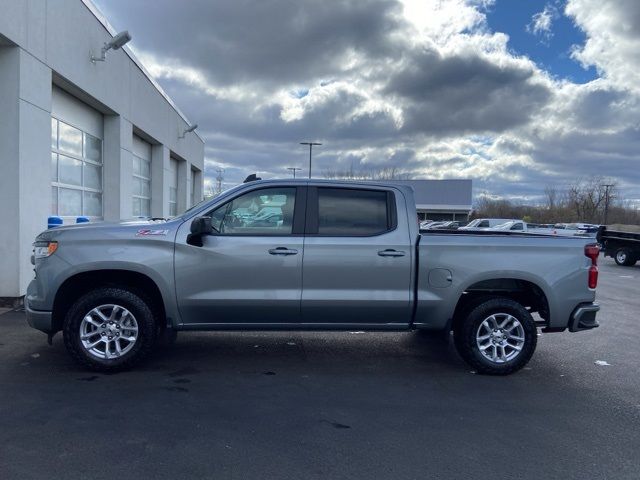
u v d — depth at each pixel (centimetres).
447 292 550
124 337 532
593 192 8319
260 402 468
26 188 845
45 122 902
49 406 443
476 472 347
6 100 818
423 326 561
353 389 509
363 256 544
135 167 1714
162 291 529
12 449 364
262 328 554
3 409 435
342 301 543
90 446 371
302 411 449
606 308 1021
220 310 540
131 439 385
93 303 521
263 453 369
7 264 831
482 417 444
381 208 560
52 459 351
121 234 528
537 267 556
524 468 354
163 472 338
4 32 771
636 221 8462
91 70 1115
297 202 554
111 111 1280
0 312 792
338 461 359
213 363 581
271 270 537
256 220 550
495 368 555
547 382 541
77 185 1184
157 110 1778
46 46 901
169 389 494
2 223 827
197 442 383
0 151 821
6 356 580
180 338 689
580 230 2878
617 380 550
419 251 548
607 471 352
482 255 552
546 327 572
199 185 3006
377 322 559
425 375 559
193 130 2525
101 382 507
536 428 423
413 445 387
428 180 6850
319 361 601
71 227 539
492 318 558
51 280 518
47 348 611
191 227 520
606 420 442
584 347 690
